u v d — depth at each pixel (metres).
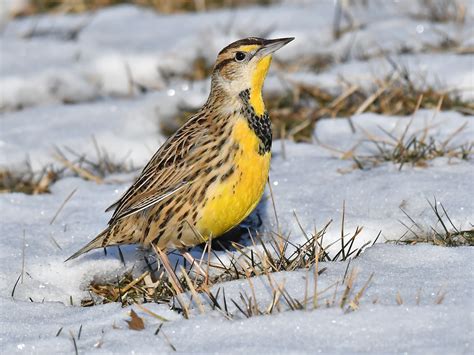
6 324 9.18
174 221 10.28
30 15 21.48
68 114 16.45
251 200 10.26
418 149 12.88
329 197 11.91
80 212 12.55
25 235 11.68
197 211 10.16
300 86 15.82
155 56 18.27
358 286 9.15
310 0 21.41
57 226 11.98
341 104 15.20
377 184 12.04
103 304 9.88
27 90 17.45
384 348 7.90
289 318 8.47
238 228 11.46
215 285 9.61
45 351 8.55
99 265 10.96
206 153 10.05
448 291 8.87
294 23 19.38
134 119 15.96
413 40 17.66
